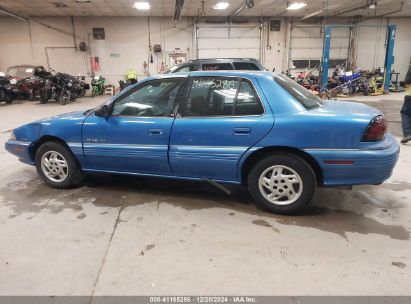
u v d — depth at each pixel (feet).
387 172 8.73
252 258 7.43
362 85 47.62
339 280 6.63
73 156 11.43
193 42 54.70
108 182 12.46
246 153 9.32
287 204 9.39
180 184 12.19
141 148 10.34
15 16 47.19
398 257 7.39
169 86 10.26
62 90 40.73
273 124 8.99
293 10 50.31
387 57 48.34
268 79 9.45
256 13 52.44
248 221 9.23
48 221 9.30
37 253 7.70
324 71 44.50
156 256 7.54
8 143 12.37
